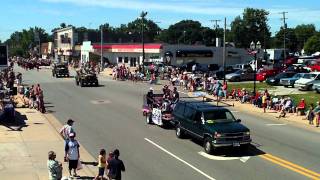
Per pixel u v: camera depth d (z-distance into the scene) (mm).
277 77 51562
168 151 20797
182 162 18812
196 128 21422
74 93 45656
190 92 46406
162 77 63750
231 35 139250
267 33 137250
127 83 57750
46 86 53438
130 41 130500
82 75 53500
